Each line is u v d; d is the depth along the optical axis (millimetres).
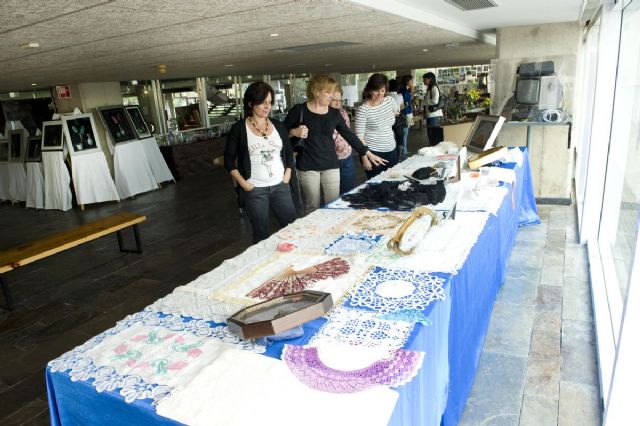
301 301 1462
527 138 4762
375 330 1356
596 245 3699
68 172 7227
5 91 8695
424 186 2797
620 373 1679
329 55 6121
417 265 1786
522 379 2305
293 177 4648
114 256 4719
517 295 3135
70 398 1258
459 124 7969
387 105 4117
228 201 6762
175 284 3941
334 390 1107
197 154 9242
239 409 1063
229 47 4121
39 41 2859
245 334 1332
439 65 13430
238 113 11414
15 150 7812
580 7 3654
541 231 4309
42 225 6469
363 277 1719
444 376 1652
